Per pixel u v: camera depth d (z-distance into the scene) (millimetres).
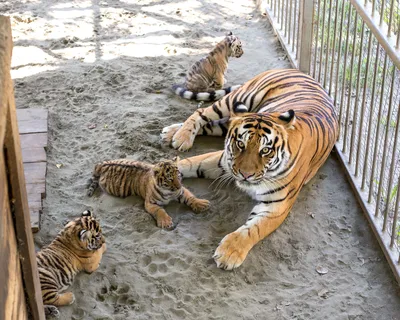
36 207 4867
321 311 4230
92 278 4371
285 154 4668
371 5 4957
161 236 4754
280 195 4719
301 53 6699
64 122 6172
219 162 5328
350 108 5957
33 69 7148
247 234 4590
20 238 2811
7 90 2229
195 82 6605
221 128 5965
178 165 5336
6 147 2604
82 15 8547
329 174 5562
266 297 4320
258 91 5906
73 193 5242
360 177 5293
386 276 4512
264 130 4633
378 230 4723
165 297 4270
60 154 5727
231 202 5148
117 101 6531
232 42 6672
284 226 4945
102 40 7848
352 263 4633
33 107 6402
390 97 4410
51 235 4773
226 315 4160
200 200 5055
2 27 2455
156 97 6613
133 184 5051
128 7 8828
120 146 5797
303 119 5031
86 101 6539
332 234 4898
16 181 2682
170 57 7457
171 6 8891
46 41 7801
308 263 4621
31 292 2975
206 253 4625
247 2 9062
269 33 8164
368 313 4230
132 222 4879
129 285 4348
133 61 7328
